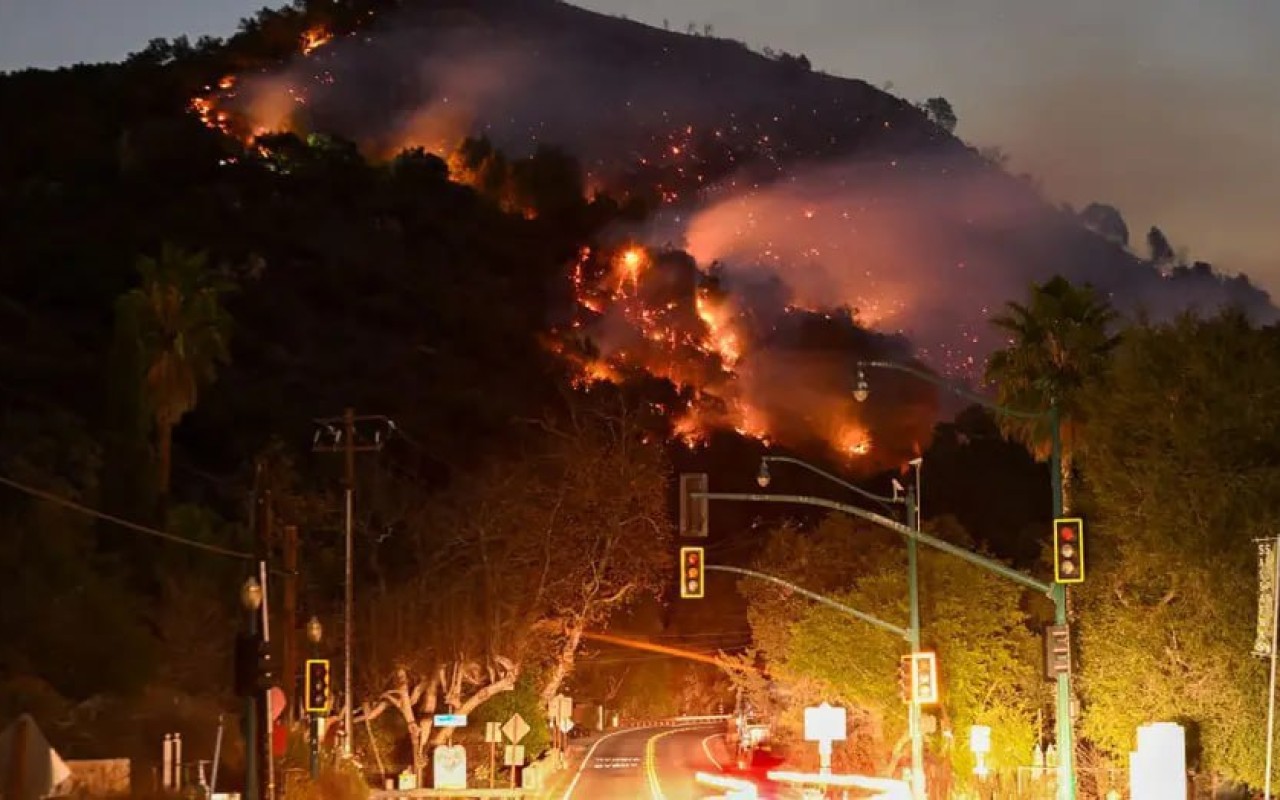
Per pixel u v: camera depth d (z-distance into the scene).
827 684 57.75
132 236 137.75
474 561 61.62
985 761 47.72
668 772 73.56
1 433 61.38
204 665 55.47
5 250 129.62
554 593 63.97
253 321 131.62
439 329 147.75
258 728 34.09
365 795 48.22
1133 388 37.62
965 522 96.62
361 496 68.56
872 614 55.34
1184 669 36.69
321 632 56.12
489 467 78.38
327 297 143.50
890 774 56.16
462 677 62.19
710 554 138.38
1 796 18.66
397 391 123.62
